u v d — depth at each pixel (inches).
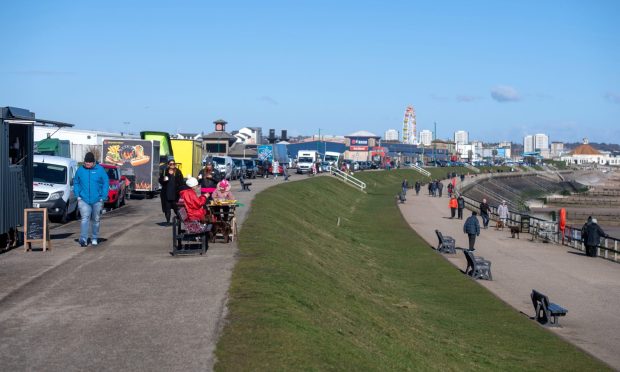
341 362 359.3
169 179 823.1
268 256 621.3
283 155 3575.3
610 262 1214.3
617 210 3570.4
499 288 956.6
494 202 4060.0
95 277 505.0
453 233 1669.5
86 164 654.5
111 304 421.4
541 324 742.5
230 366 311.0
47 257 592.1
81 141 2054.6
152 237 725.3
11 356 321.7
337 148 5649.6
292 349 346.9
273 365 318.3
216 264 563.2
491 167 7573.8
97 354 325.1
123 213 1028.5
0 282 485.1
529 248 1405.0
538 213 3393.2
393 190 3437.5
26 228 618.5
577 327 733.3
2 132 606.2
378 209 2341.3
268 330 369.1
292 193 1811.0
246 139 5890.8
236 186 1919.3
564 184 6609.3
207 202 710.5
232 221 714.2
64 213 888.3
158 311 404.5
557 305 766.5
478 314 784.9
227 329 366.9
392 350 471.8
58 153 1587.1
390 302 776.3
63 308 411.5
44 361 314.8
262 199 1336.1
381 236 1537.9
